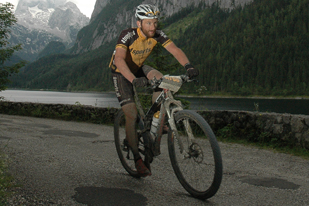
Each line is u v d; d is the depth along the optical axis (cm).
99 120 958
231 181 312
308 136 488
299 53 16875
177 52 267
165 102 259
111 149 482
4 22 1158
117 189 264
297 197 264
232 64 17512
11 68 1196
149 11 253
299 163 417
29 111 1177
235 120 623
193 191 248
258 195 267
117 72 286
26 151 425
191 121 246
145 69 290
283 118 537
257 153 486
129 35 268
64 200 229
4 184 223
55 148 467
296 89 14088
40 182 272
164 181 300
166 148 505
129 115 284
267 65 16288
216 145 222
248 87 15225
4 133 616
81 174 310
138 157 285
